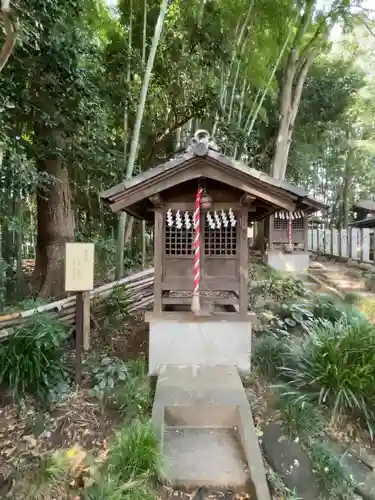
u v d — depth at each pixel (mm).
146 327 5102
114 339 4648
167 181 3469
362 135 17422
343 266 12195
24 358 3143
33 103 4527
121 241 6098
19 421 2951
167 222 3867
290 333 4746
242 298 3869
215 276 3867
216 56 8227
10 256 6129
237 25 8797
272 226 10930
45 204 6172
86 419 2984
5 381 3174
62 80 4508
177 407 3043
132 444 2408
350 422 3010
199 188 3619
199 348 3900
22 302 4840
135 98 7445
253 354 4051
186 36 7961
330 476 2482
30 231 8234
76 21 5176
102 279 7547
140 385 3412
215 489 2402
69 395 3275
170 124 9344
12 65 4180
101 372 3441
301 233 11008
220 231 3859
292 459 2674
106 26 7707
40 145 5020
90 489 2230
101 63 6711
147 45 7785
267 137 13406
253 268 8836
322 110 13914
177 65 7980
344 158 18672
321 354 3371
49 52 4133
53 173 6012
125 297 5430
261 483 2324
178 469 2533
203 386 3406
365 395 3031
